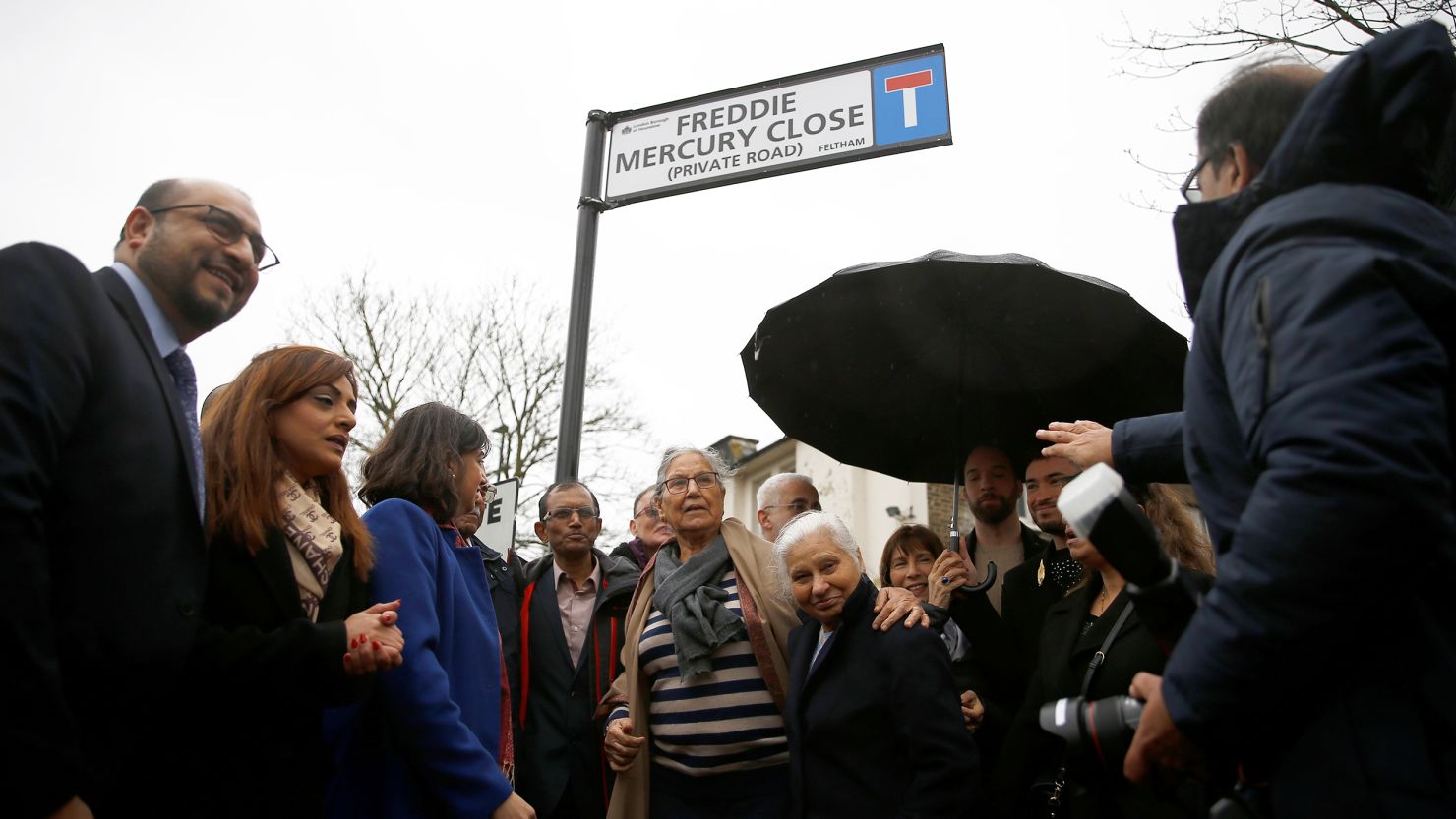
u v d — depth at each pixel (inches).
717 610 115.9
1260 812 45.3
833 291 125.1
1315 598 38.0
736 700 113.0
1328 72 47.9
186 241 72.5
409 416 105.0
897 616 103.0
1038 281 115.0
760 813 108.8
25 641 51.8
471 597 99.3
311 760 74.1
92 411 60.7
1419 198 47.4
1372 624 40.9
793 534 108.5
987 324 127.3
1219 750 42.1
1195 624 42.4
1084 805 87.3
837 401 139.9
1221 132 54.7
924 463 147.6
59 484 58.7
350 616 76.8
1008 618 125.3
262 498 74.7
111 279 67.7
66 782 52.7
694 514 126.9
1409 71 45.3
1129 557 46.2
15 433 53.6
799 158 159.8
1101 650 92.4
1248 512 41.1
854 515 679.1
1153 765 45.5
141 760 65.7
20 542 52.4
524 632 145.3
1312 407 39.5
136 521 61.4
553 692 139.6
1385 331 39.8
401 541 90.0
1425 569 39.0
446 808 81.7
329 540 79.7
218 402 83.0
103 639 59.0
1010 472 142.3
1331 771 40.9
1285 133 48.7
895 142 153.9
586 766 133.0
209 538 73.0
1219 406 48.7
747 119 165.5
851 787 98.8
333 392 85.0
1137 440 71.7
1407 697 40.7
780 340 131.1
